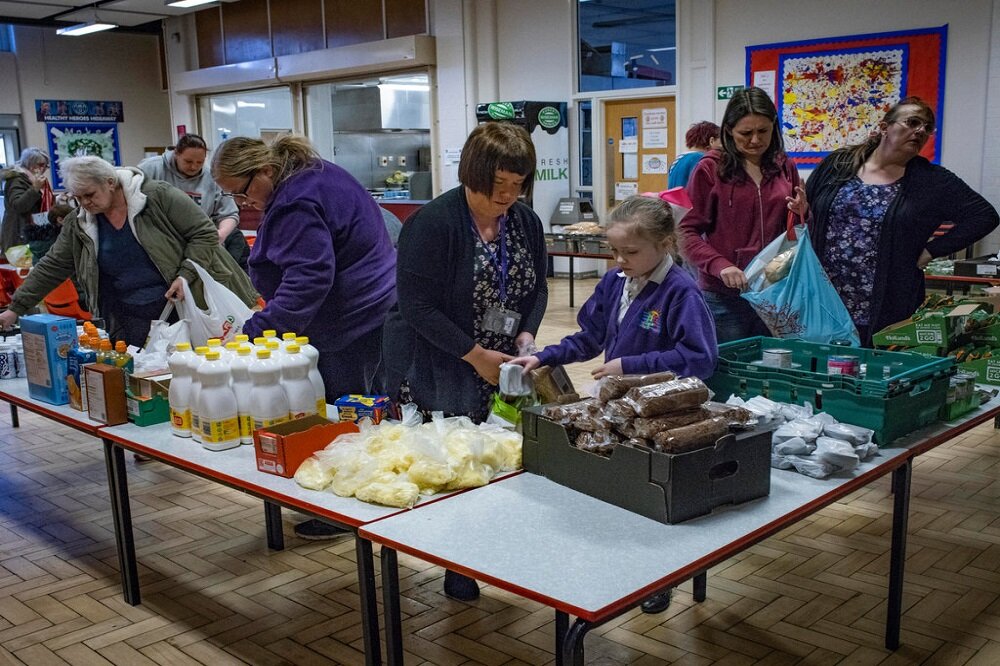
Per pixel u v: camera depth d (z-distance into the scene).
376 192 12.09
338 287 2.90
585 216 10.17
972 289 5.32
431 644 2.65
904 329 2.97
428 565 3.20
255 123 13.70
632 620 2.76
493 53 10.55
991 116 7.09
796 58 8.05
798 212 3.14
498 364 2.49
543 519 1.89
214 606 2.95
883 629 2.67
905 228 3.26
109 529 3.64
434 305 2.51
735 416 1.98
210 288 3.70
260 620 2.85
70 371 2.95
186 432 2.59
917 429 2.42
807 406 2.35
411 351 2.67
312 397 2.50
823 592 2.91
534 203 10.06
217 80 13.34
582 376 5.90
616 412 1.93
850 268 3.35
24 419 5.34
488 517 1.91
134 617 2.89
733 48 8.52
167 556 3.35
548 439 2.11
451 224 2.46
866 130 7.77
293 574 3.17
